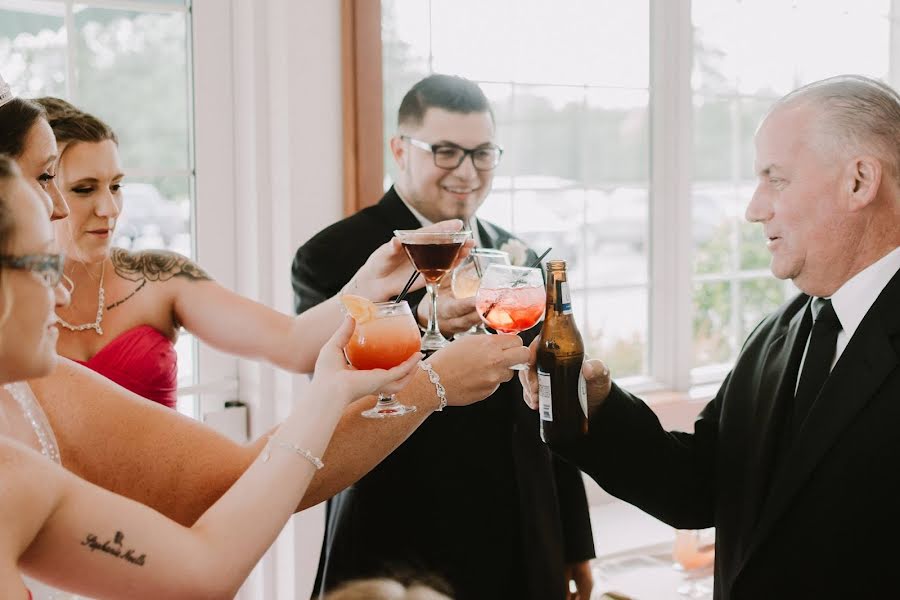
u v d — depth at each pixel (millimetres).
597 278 3535
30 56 2564
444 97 2094
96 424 1406
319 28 2672
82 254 1851
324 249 2104
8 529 982
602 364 1664
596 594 2215
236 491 1202
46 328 1037
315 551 2734
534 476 1904
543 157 3375
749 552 1471
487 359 1494
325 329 1897
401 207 2160
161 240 2799
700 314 3750
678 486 1698
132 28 2689
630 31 3484
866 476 1366
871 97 1421
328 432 1253
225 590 1140
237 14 2775
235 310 1981
